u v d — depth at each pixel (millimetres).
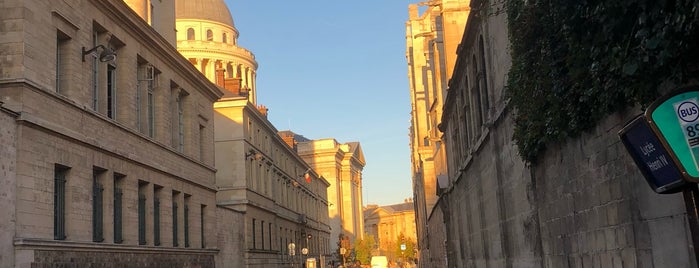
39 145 18609
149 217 26797
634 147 4707
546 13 10000
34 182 18188
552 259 13125
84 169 21281
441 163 46562
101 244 21859
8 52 18234
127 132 24891
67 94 20844
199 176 33562
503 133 17672
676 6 5902
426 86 56562
